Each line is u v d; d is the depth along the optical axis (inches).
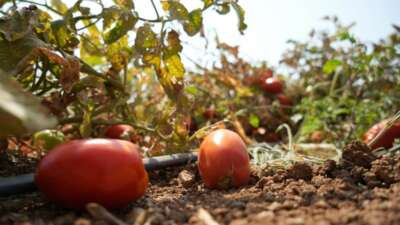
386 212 7.3
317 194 9.0
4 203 9.3
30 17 10.9
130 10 12.5
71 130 15.8
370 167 11.1
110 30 12.9
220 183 10.7
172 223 7.7
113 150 8.7
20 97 7.9
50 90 14.8
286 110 25.2
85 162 8.4
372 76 22.5
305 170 10.9
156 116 15.4
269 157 14.0
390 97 21.6
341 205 8.2
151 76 20.4
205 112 21.3
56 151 8.7
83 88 13.2
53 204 9.3
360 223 6.9
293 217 7.6
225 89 22.4
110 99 14.6
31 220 8.1
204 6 13.0
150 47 12.7
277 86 25.3
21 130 7.7
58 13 12.9
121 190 8.6
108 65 16.8
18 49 10.6
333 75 27.0
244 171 10.9
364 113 21.2
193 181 12.0
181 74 13.4
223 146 10.9
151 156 14.2
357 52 23.2
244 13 13.2
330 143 20.7
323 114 21.7
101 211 7.7
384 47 21.8
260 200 9.0
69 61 11.2
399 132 16.9
